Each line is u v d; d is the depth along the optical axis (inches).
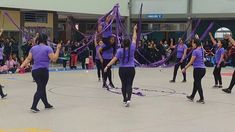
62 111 410.9
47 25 1056.2
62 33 1214.9
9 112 403.9
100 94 530.0
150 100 487.5
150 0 1192.2
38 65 396.8
